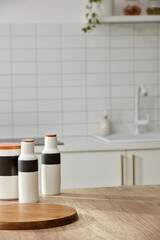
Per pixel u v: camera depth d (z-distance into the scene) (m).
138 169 2.74
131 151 2.72
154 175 2.75
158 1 3.13
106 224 1.00
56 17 3.23
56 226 0.98
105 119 3.24
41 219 0.98
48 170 1.36
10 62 3.21
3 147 1.29
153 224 0.99
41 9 3.21
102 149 2.69
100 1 3.09
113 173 2.71
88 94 3.29
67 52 3.25
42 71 3.24
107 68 3.30
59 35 3.23
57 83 3.26
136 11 3.10
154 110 3.38
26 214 1.04
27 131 3.25
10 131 3.23
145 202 1.23
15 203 1.20
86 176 2.70
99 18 3.06
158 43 3.33
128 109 3.33
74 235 0.91
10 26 3.19
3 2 3.18
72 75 3.27
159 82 3.35
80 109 3.29
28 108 3.24
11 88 3.22
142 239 0.88
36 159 1.26
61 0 3.22
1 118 3.22
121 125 3.33
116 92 3.31
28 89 3.23
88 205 1.20
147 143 2.72
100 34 3.27
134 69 3.32
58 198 1.31
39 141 2.85
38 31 3.21
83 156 2.69
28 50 3.21
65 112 3.28
